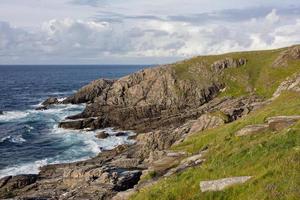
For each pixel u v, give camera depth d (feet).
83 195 143.54
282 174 59.31
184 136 219.61
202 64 436.76
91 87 483.92
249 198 57.16
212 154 105.19
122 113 369.50
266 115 149.18
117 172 163.02
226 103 345.31
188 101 398.21
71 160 234.79
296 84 233.55
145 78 428.56
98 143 280.92
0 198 161.99
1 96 588.09
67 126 337.72
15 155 247.09
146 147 222.48
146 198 79.15
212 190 66.80
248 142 100.12
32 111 431.02
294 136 80.69
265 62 433.48
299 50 411.34
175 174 92.27
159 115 378.32
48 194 157.28
